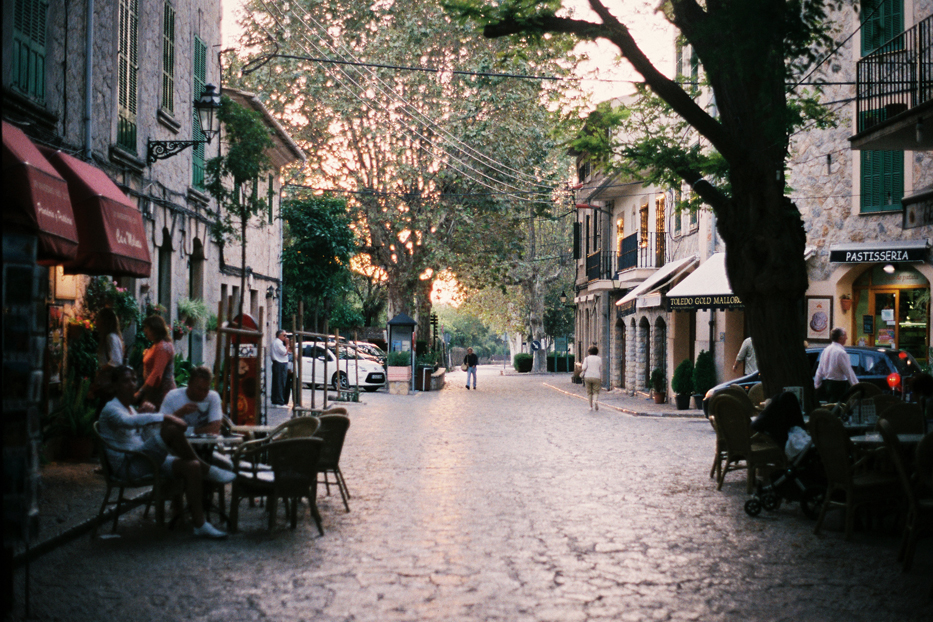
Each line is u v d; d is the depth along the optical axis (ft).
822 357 46.06
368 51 114.32
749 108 35.78
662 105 47.01
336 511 29.63
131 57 46.73
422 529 26.68
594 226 134.00
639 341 103.30
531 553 23.73
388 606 18.93
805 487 29.19
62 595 19.58
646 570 22.16
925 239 60.70
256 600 19.34
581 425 63.00
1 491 17.35
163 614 18.35
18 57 33.88
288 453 25.71
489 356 395.55
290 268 120.37
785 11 30.99
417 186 124.06
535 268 203.92
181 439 25.52
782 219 35.73
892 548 24.98
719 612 18.80
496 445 49.37
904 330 62.49
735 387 37.73
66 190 29.12
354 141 121.49
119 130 45.03
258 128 57.00
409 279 129.59
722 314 74.95
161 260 53.98
